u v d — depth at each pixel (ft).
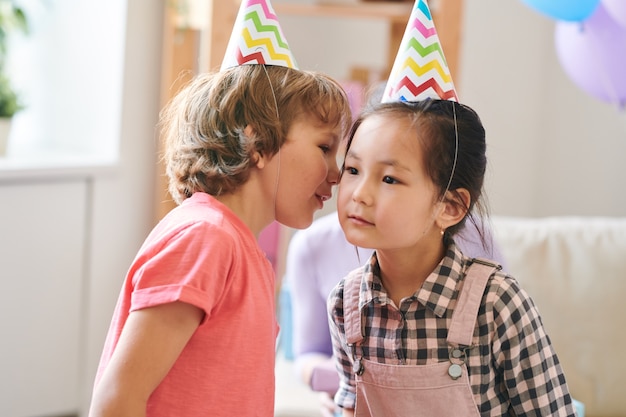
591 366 6.36
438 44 3.68
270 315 3.60
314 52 10.09
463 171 3.52
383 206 3.39
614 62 7.07
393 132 3.41
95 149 8.64
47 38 9.21
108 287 8.37
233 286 3.40
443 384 3.54
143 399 3.15
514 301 3.50
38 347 7.93
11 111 8.17
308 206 3.74
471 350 3.52
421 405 3.59
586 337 6.40
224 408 3.39
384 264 3.67
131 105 8.36
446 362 3.54
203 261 3.25
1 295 7.60
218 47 7.66
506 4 10.52
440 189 3.47
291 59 3.84
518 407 3.56
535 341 3.51
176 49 8.28
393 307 3.63
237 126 3.60
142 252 3.38
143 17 8.32
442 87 3.66
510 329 3.48
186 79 8.30
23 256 7.71
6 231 7.56
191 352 3.36
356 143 3.49
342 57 10.18
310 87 3.68
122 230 8.41
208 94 3.72
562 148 10.46
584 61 7.34
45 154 8.48
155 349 3.16
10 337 7.72
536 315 3.57
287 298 6.86
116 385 3.14
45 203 7.81
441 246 3.67
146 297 3.19
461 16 8.00
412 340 3.60
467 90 10.50
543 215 10.77
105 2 8.45
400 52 3.73
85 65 8.75
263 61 3.74
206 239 3.31
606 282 6.44
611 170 9.71
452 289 3.58
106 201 8.26
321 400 5.24
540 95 10.77
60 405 8.18
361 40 10.19
